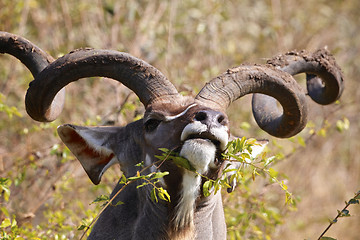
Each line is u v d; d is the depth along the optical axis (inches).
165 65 904.3
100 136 497.0
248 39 1094.4
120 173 677.9
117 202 489.7
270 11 1181.7
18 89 880.3
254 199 648.4
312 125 751.1
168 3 1048.2
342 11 1269.7
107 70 472.1
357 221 874.8
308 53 532.1
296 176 927.0
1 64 917.8
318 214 888.3
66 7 970.7
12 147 804.0
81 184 714.8
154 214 467.5
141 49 943.0
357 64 1178.0
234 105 887.7
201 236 470.9
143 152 472.7
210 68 931.3
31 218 621.9
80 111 863.1
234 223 618.2
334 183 1001.5
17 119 827.4
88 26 991.0
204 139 419.2
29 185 682.2
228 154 430.3
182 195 447.8
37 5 968.9
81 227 479.5
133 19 988.6
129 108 679.7
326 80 540.1
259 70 475.8
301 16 1198.3
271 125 519.2
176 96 462.6
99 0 994.1
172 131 438.0
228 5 1111.6
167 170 444.5
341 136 1045.8
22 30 930.1
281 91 480.4
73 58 467.5
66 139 497.7
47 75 466.3
